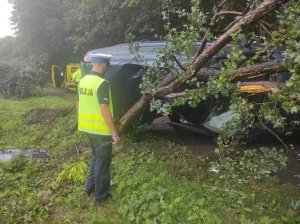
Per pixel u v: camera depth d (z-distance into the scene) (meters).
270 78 4.87
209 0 7.04
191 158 5.63
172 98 4.81
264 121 5.17
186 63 4.54
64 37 24.22
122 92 5.93
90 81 4.34
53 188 5.00
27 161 5.91
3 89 16.36
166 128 7.68
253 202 4.25
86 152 6.21
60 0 24.84
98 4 14.43
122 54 6.21
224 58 5.38
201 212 3.96
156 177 4.84
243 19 4.13
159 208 4.09
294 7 3.38
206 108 5.86
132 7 12.77
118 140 4.33
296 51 3.23
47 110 10.11
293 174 5.11
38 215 4.40
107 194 4.58
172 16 9.07
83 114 4.44
